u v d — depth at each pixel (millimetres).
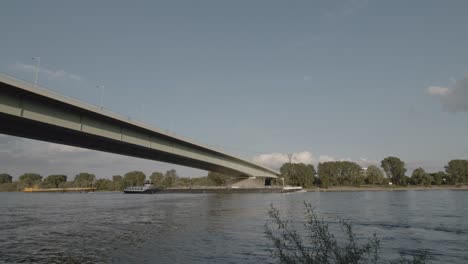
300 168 192625
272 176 171625
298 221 42594
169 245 28094
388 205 70750
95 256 24312
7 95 39875
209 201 94688
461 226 37781
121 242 29734
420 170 196375
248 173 139125
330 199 98438
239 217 49250
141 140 67438
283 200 94938
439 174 199750
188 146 90000
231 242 29125
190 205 77875
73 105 46719
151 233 34719
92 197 140375
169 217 50844
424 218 45688
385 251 24969
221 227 38625
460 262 22141
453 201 83125
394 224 39688
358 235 32156
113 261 22844
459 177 194625
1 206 80188
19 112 41219
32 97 42375
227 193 160625
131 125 60781
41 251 26094
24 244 29125
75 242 29906
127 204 85250
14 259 23484
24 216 54625
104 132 56188
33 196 157625
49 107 45500
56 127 47406
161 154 82500
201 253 25031
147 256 24188
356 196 119062
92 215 55469
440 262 22156
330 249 10844
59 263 22328
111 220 47438
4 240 31203
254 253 24812
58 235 33969
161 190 183500
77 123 50312
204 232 34906
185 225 40875
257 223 41719
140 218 49844
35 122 44125
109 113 54188
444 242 28562
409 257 23047
